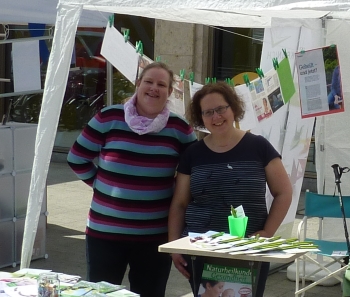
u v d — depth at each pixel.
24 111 12.03
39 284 3.19
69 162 4.40
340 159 6.25
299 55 5.79
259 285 3.77
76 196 9.69
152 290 4.39
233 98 4.06
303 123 6.25
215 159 4.04
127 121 4.22
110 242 4.24
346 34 6.01
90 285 3.50
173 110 5.51
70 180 10.73
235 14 5.79
